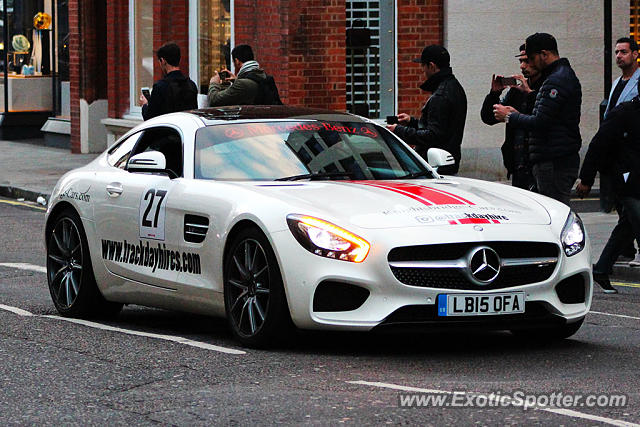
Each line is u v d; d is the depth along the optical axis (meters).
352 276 8.07
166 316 10.78
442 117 12.56
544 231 8.50
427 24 22.70
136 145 10.47
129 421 6.50
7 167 26.34
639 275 13.64
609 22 17.38
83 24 28.92
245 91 15.22
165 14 24.52
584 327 10.04
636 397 7.02
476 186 9.48
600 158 12.10
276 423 6.40
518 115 12.11
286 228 8.28
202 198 9.10
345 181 9.34
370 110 22.98
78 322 10.22
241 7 22.97
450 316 8.12
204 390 7.23
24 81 33.19
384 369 7.94
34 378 7.65
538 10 22.55
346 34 22.75
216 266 8.90
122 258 10.01
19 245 16.20
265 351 8.58
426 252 8.15
